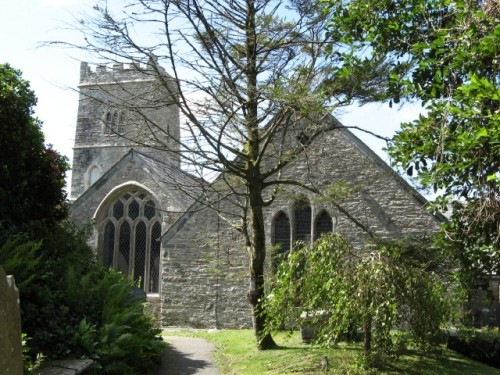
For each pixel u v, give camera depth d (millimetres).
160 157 24141
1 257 8219
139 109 12398
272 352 11695
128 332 9234
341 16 9383
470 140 6348
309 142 12492
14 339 3361
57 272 9656
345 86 11445
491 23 6617
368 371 9469
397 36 8336
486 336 12320
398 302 9062
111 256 21609
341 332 9648
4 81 11242
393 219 17453
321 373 9633
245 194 12531
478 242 8234
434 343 9773
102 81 33875
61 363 7449
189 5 10883
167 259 19094
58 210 12367
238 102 12039
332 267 9562
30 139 11211
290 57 12508
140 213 21453
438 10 8102
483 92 5742
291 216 18281
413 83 8078
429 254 11938
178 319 18719
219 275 18562
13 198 10547
